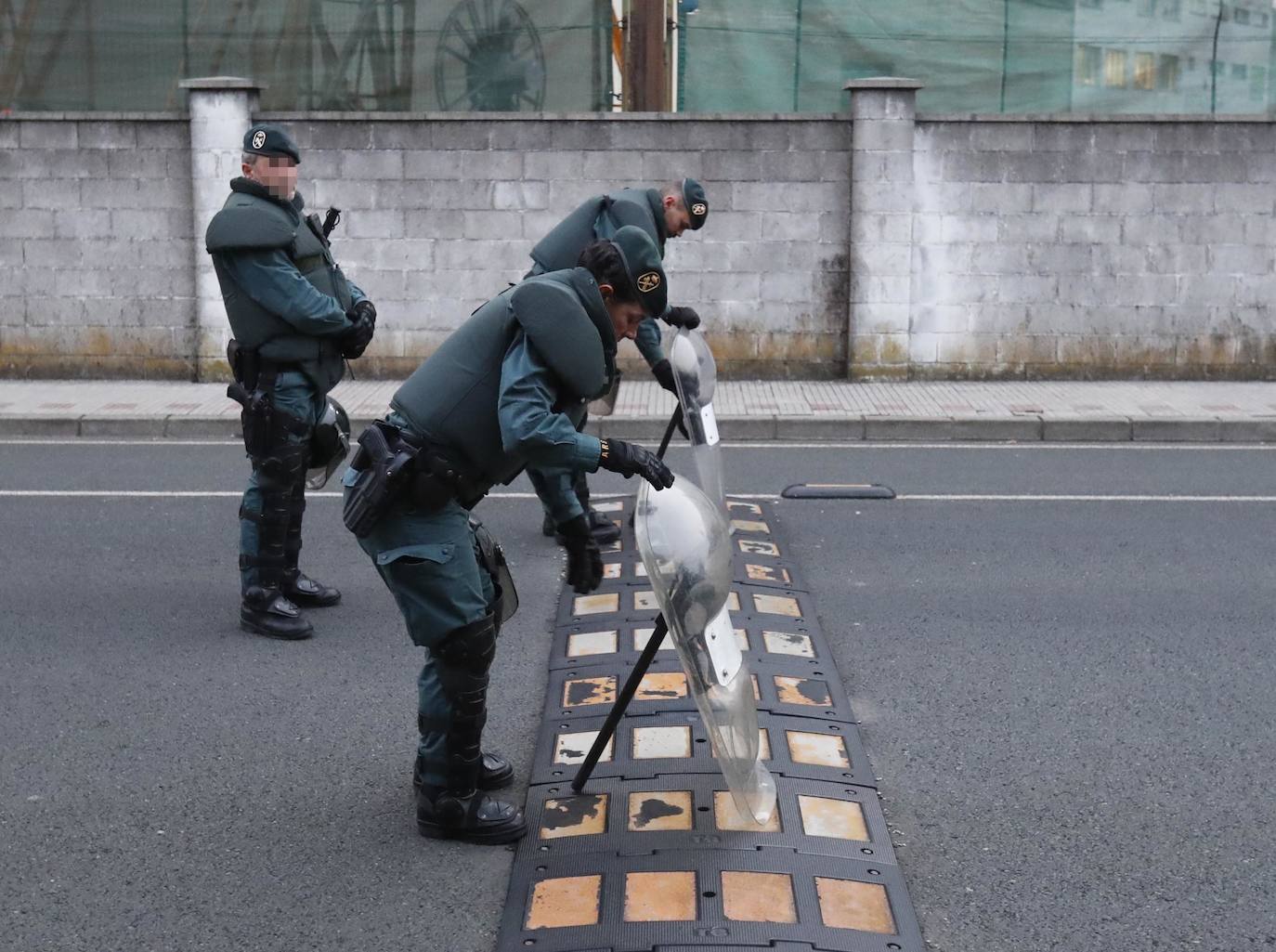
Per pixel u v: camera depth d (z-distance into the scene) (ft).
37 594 22.71
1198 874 13.76
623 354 43.50
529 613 21.63
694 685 12.82
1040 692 18.44
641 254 13.14
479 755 14.29
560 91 44.21
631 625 20.61
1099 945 12.48
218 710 17.97
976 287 42.96
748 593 22.07
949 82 44.93
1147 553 25.05
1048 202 42.52
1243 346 43.04
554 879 13.26
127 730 17.31
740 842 13.84
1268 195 42.29
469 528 13.93
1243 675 19.06
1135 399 39.78
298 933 12.66
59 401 39.60
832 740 16.60
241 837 14.55
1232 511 28.22
